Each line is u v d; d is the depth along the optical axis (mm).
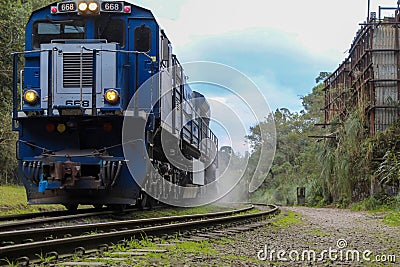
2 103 25375
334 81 37969
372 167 26594
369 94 28391
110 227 8859
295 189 40438
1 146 28016
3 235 6746
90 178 11234
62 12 12289
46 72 11617
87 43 11695
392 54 28047
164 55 13094
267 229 11750
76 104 11445
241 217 13156
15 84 11977
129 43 12297
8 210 16297
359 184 28094
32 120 11820
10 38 24625
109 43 11719
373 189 26266
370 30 28188
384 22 28078
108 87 11531
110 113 11367
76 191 11594
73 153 11477
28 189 11766
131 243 7641
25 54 12125
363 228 13242
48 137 11797
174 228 9312
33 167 11383
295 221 15008
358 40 30422
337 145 31500
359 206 25406
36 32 12406
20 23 24797
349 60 34188
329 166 31828
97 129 11789
